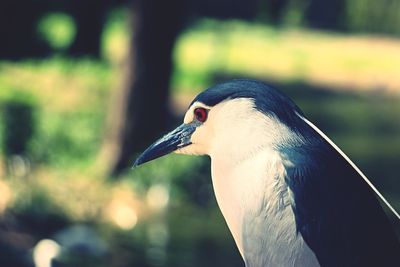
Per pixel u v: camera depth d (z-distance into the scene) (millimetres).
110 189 16094
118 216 15148
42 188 14906
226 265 13430
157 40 17750
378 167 21016
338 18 51438
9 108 18375
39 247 12430
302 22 49938
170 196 16094
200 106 5418
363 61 40594
